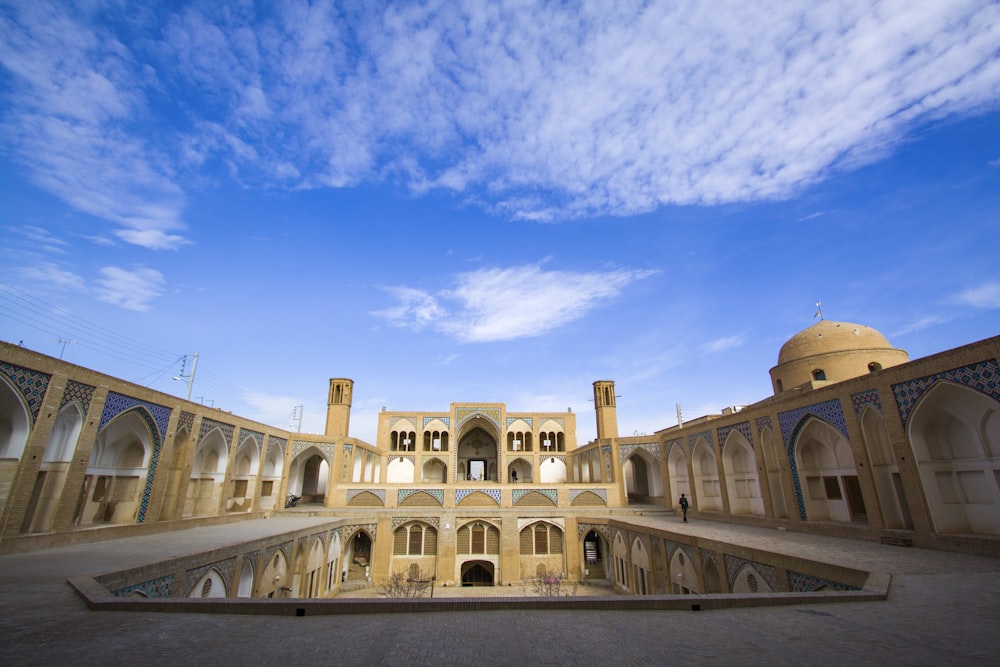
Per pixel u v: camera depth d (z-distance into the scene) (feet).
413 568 60.54
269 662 10.83
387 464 92.94
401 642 12.24
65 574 21.63
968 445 29.81
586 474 87.25
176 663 10.73
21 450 29.07
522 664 10.76
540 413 96.78
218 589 30.14
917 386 29.94
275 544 38.37
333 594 54.95
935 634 13.00
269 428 61.72
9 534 28.07
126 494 39.93
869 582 19.54
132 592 22.38
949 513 29.66
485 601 15.58
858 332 50.65
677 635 12.89
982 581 20.11
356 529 60.95
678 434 62.44
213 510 50.57
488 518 63.62
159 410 41.22
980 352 26.35
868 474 33.53
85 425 33.50
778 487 43.96
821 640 12.47
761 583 29.01
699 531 41.29
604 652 11.55
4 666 10.52
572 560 62.54
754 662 10.89
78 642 12.17
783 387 54.13
